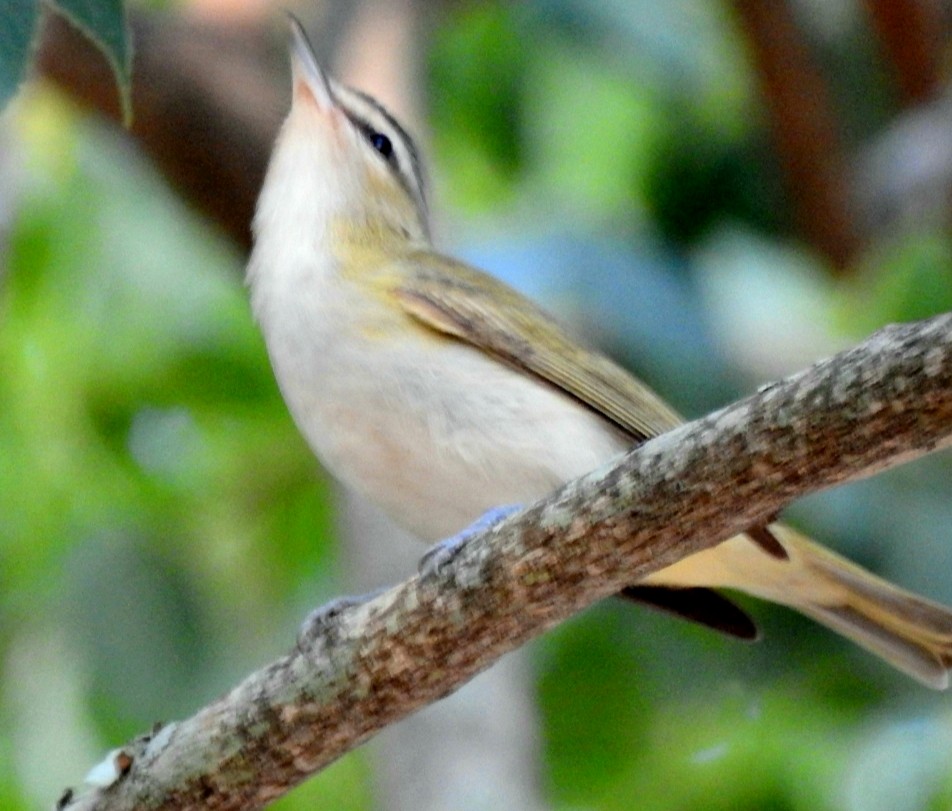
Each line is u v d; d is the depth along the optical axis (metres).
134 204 12.29
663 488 6.20
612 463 6.37
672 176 12.91
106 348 12.16
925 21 12.63
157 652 10.81
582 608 6.77
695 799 10.31
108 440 12.05
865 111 14.05
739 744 10.37
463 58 12.79
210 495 11.91
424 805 8.84
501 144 12.84
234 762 6.94
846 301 11.87
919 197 12.66
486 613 6.61
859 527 10.59
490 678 9.22
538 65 12.77
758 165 12.92
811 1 13.77
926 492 10.74
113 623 10.81
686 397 11.14
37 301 12.17
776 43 12.01
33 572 11.24
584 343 8.86
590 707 11.34
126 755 7.10
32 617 11.06
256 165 11.31
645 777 10.48
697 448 6.12
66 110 11.99
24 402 11.94
